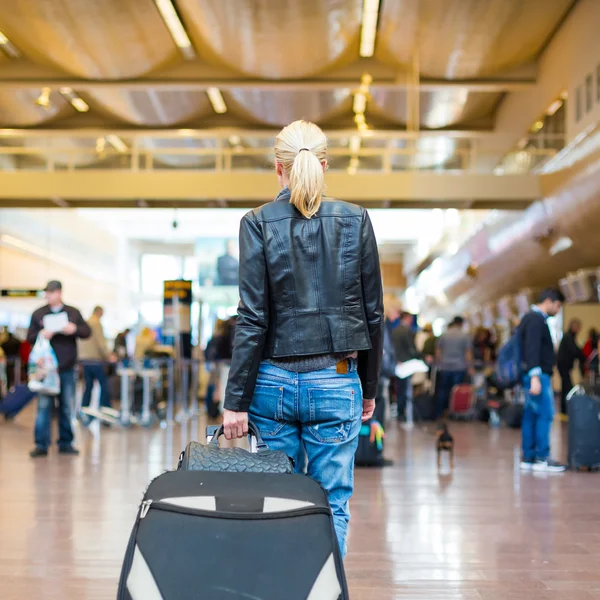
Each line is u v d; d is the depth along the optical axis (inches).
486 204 742.5
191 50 823.1
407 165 713.6
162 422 492.4
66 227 1411.2
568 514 207.8
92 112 1000.9
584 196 617.3
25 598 134.1
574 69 680.4
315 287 90.1
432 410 509.0
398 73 835.4
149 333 576.4
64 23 717.9
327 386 89.9
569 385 529.7
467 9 687.7
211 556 65.6
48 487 246.5
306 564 66.1
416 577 147.9
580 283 716.7
